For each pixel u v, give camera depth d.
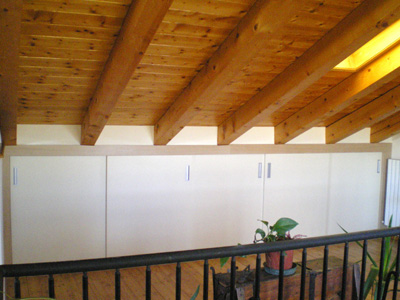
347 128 4.20
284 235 2.12
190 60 2.56
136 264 1.17
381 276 1.65
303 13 2.23
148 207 3.70
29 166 3.23
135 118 3.46
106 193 3.53
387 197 4.79
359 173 4.72
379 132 4.68
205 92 2.67
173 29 2.20
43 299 1.09
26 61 2.32
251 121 3.40
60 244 3.39
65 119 3.26
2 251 3.08
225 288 1.99
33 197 3.26
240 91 3.18
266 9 1.97
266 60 2.72
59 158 3.34
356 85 3.11
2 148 3.08
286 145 4.29
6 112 2.64
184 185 3.83
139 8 1.81
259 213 4.20
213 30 2.26
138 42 1.95
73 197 3.41
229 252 1.30
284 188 4.32
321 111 3.51
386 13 2.11
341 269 2.29
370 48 2.86
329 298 2.25
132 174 3.61
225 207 4.03
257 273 1.38
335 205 4.62
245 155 4.09
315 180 4.48
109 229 3.56
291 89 2.84
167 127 3.36
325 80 3.21
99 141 3.51
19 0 1.58
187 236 3.88
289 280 2.13
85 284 1.13
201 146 3.88
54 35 2.11
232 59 2.30
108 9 1.95
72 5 1.89
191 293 3.04
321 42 2.52
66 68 2.45
